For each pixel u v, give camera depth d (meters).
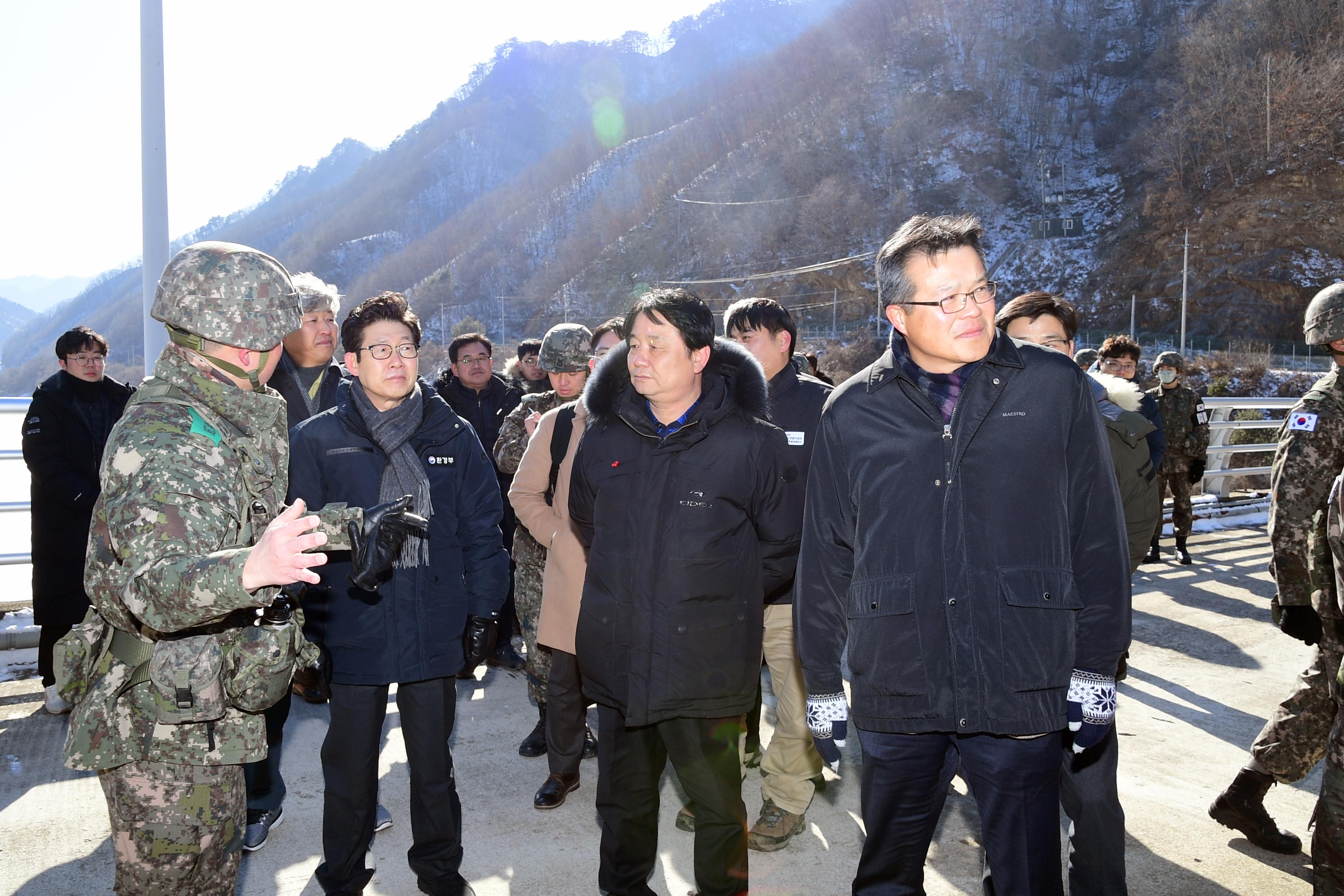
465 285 142.88
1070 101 116.25
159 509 1.50
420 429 2.55
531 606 3.62
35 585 3.85
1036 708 1.80
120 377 89.25
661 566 2.15
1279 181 77.38
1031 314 2.73
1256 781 2.84
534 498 3.08
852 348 76.44
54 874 2.68
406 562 2.38
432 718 2.47
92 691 1.63
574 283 124.00
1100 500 1.85
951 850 2.87
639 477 2.21
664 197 133.50
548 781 3.23
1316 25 84.81
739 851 2.21
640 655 2.14
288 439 1.85
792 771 2.84
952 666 1.83
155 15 5.31
